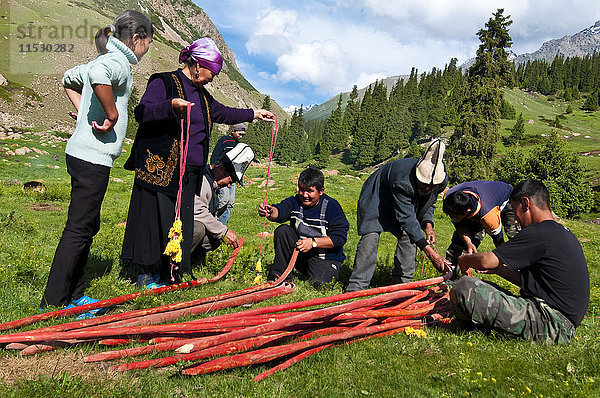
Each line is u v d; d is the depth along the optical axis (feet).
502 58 180.34
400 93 413.39
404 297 13.28
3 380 7.93
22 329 10.11
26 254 16.75
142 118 12.73
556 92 585.63
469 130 178.40
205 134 14.37
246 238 29.76
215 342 8.60
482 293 11.23
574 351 10.73
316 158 356.59
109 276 15.17
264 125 389.39
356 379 9.24
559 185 139.95
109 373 8.54
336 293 16.16
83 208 11.47
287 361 9.39
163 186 13.42
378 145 353.51
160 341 9.68
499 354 10.59
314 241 15.84
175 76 13.73
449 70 460.14
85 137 11.35
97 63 10.92
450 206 15.17
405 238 16.46
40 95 222.89
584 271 11.11
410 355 10.49
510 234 16.78
